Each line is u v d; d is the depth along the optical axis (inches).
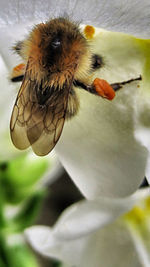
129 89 2.8
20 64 3.0
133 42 2.8
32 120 2.8
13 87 3.1
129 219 3.4
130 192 2.8
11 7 2.5
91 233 3.1
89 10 2.5
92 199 2.9
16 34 2.9
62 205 6.0
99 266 3.3
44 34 2.8
